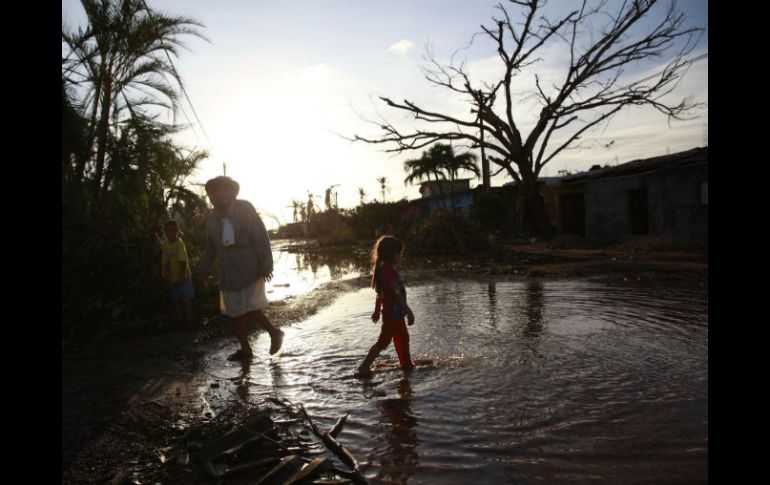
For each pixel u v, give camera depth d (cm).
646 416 341
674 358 472
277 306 922
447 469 281
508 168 2569
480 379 434
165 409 399
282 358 545
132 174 1095
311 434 343
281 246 4556
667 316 664
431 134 2459
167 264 748
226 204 550
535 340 561
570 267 1333
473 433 327
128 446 333
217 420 374
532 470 276
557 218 2661
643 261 1402
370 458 300
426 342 577
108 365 537
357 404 392
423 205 4741
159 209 970
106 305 714
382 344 473
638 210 2162
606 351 504
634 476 264
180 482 288
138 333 708
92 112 1141
